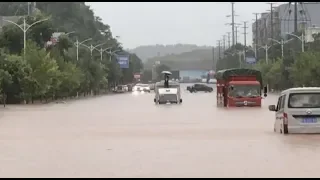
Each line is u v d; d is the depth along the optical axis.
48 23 180.62
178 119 79.56
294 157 36.94
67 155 39.03
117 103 148.12
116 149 42.50
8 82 130.88
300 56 173.75
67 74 176.12
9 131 60.56
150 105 133.00
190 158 36.94
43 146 45.12
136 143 46.97
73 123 72.81
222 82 123.56
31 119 81.69
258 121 74.19
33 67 146.75
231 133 55.91
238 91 116.88
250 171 31.12
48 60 150.25
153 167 33.00
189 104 137.00
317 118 52.34
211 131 58.66
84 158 37.31
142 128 63.72
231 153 39.47
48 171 31.73
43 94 149.62
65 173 30.94
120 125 68.81
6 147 44.47
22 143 47.59
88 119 81.00
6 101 143.12
